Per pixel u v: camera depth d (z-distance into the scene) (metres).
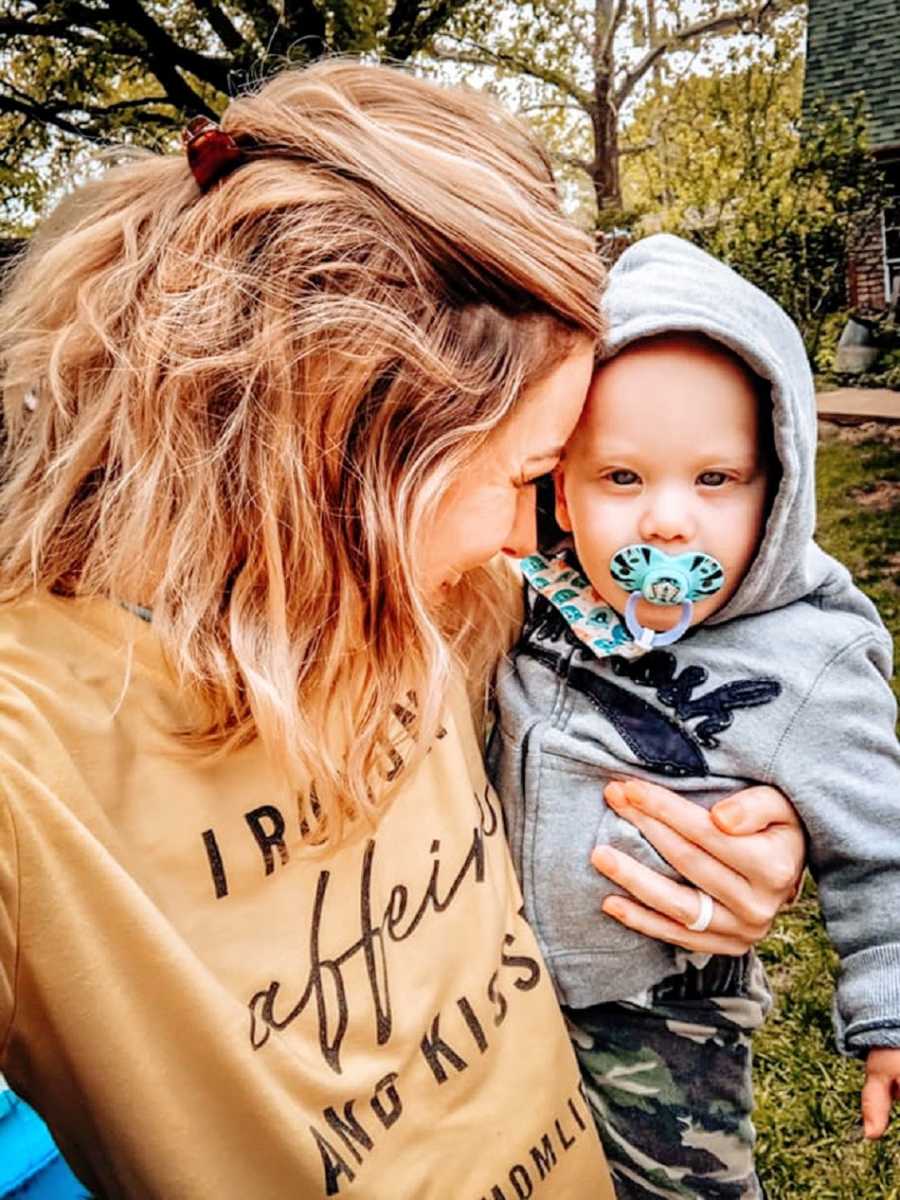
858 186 7.33
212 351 0.74
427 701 0.81
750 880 1.01
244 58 5.73
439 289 0.77
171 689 0.75
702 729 1.05
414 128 0.81
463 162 0.80
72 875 0.65
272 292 0.74
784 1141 2.02
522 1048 0.94
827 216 7.38
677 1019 1.10
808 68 8.11
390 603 0.79
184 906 0.73
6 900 0.63
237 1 5.75
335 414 0.75
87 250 0.81
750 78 7.07
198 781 0.75
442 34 6.60
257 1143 0.72
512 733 1.12
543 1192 0.92
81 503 0.78
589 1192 0.98
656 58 6.96
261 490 0.74
